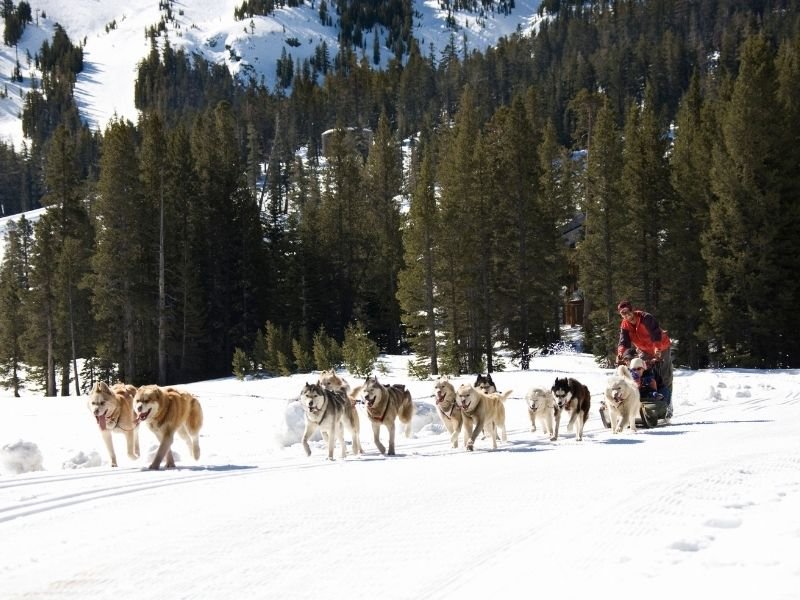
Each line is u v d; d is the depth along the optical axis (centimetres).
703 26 15125
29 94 19575
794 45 4941
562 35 15988
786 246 3278
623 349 1466
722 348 3478
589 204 3741
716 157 3350
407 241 3744
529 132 3725
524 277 3628
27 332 4441
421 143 8944
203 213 4744
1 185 13200
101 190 4112
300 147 12100
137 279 4172
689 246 3522
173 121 13700
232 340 4738
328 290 5088
